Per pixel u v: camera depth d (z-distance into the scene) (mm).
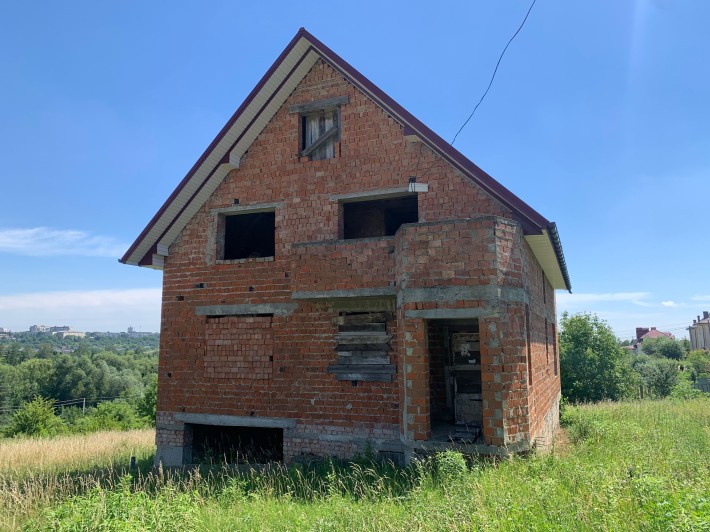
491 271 8672
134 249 12453
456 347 9992
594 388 28094
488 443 8328
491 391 8414
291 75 12023
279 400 11305
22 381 72000
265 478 9742
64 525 6312
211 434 13086
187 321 12477
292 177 12039
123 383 82125
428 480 7719
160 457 12211
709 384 35219
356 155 11516
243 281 12078
